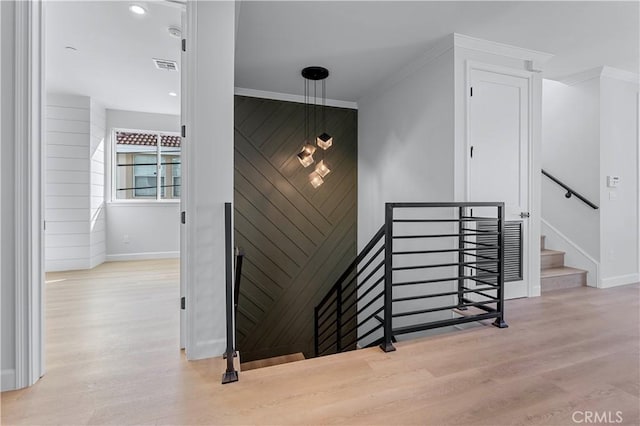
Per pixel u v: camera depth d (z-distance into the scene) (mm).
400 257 3699
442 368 1863
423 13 2547
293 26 2725
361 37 2926
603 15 2568
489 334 2354
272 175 4387
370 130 4395
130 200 5199
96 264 4750
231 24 1990
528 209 3285
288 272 4488
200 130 1941
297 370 1829
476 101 3037
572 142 3896
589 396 1588
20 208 1626
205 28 1947
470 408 1493
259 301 4371
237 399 1545
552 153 4121
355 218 4809
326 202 4652
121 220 5137
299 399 1550
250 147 4281
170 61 3375
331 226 4680
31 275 1656
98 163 4793
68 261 4453
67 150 4418
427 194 3291
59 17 2572
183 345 2086
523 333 2371
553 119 4098
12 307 1613
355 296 4805
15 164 1613
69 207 4441
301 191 4523
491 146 3105
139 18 2598
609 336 2309
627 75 3746
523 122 3240
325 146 3771
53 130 4340
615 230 3748
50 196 4352
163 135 5438
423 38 2949
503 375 1782
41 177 1727
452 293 2355
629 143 3828
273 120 4367
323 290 4645
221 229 1983
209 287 1962
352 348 4789
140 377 1729
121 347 2096
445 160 3039
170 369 1816
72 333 2322
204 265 1950
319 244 4625
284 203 4449
